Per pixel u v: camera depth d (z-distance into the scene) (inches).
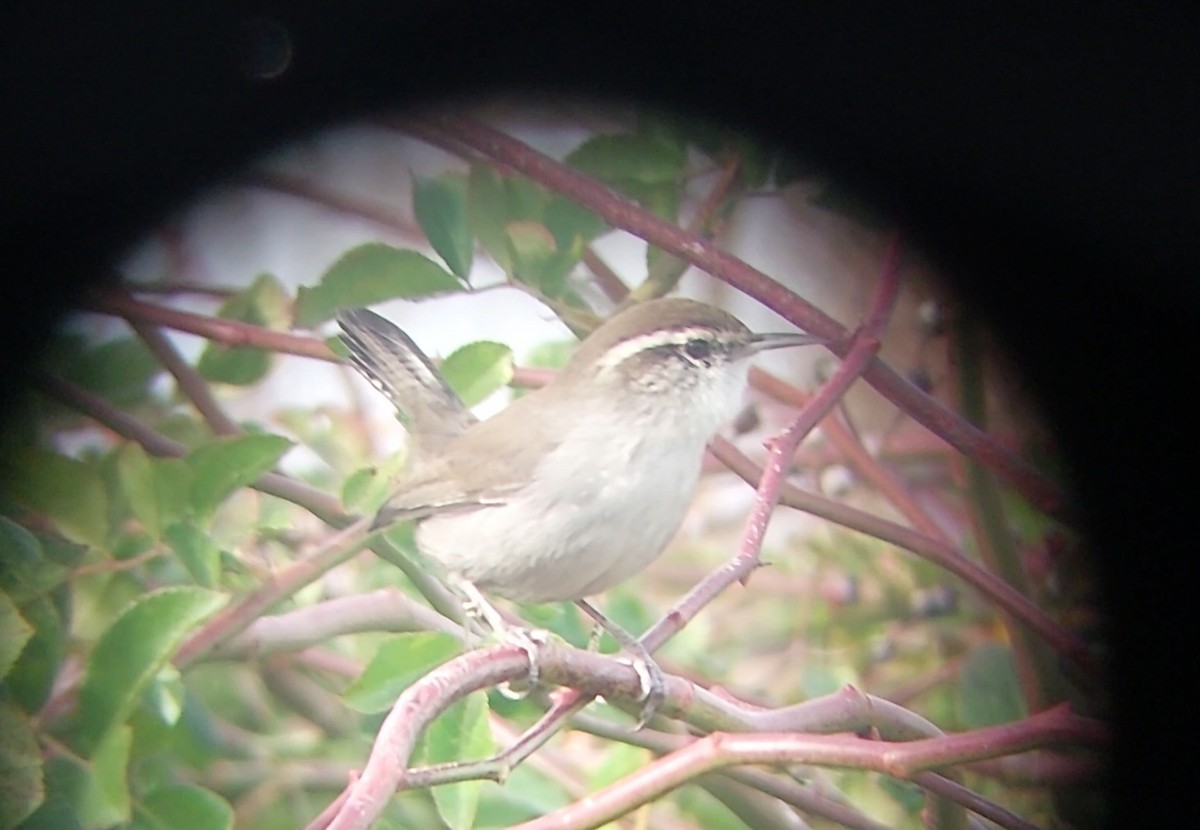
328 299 182.4
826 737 180.9
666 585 183.3
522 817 181.9
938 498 183.3
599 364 181.6
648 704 180.9
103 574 181.6
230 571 181.8
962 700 182.9
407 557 182.5
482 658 180.1
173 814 181.0
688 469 181.8
